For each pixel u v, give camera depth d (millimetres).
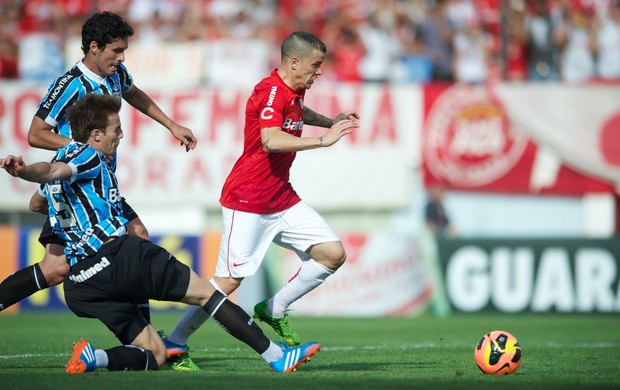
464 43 62156
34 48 61375
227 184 23875
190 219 55750
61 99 22859
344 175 54844
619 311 49562
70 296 20750
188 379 19172
